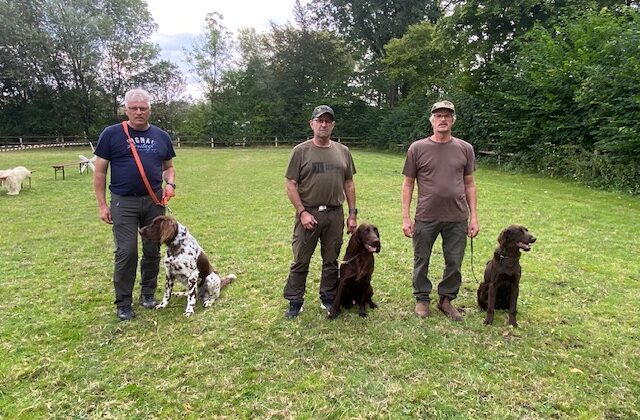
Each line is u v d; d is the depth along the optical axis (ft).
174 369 10.66
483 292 13.85
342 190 13.02
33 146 93.97
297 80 123.24
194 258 13.92
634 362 11.00
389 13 117.50
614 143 38.91
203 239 22.89
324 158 12.58
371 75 119.03
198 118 119.55
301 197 12.89
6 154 77.56
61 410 9.16
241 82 125.49
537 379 10.23
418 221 13.41
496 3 60.80
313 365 10.85
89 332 12.52
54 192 37.52
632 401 9.47
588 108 44.78
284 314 13.78
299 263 13.20
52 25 107.65
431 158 13.05
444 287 13.85
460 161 13.05
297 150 12.66
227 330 12.69
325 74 120.78
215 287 14.76
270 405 9.32
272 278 17.12
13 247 21.20
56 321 13.20
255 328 12.85
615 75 39.52
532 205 31.96
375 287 16.21
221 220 27.35
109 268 18.29
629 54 39.06
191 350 11.54
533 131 52.70
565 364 10.89
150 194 13.39
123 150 12.92
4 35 101.65
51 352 11.41
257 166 60.18
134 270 13.44
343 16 119.75
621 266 18.47
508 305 13.92
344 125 118.11
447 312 13.66
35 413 9.06
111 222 13.33
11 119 112.98
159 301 14.75
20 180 36.63
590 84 41.98
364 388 9.87
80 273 17.61
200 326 12.89
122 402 9.44
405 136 93.25
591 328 12.84
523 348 11.64
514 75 56.85
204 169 56.18
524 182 45.47
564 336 12.29
